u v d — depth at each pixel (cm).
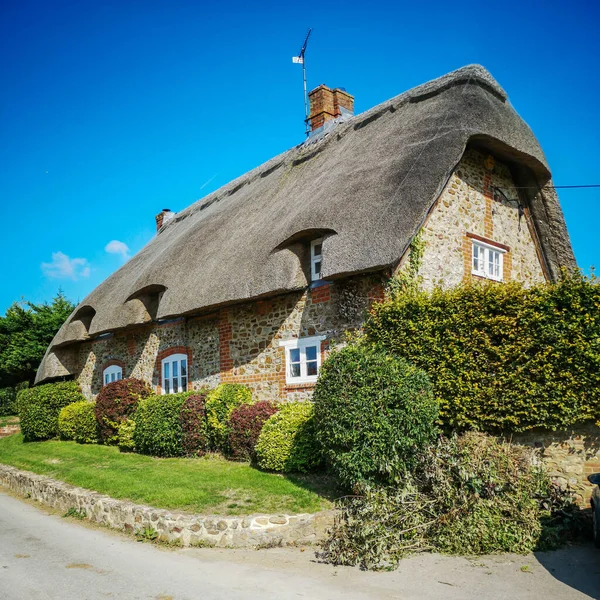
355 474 721
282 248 1065
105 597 536
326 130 1625
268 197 1430
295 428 923
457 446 739
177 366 1453
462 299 812
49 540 765
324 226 983
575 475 716
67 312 2712
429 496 700
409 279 962
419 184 930
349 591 543
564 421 711
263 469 948
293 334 1102
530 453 734
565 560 607
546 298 739
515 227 1265
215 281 1188
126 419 1410
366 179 1027
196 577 591
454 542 643
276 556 664
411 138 1060
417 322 852
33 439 1781
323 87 1675
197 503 786
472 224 1137
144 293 1519
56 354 2014
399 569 600
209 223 1582
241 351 1220
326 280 1020
